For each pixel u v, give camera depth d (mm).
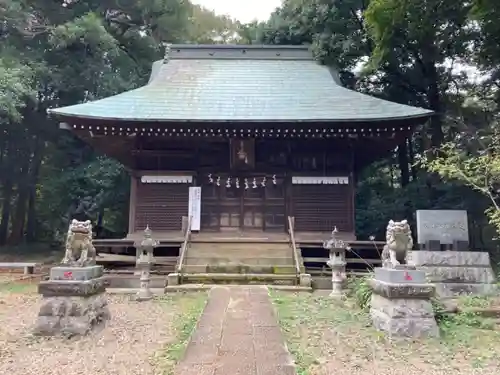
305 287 11891
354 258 15656
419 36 19422
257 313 7965
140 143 17453
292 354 5797
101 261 15016
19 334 7043
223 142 17875
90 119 15625
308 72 21016
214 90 18938
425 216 12438
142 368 5316
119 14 29469
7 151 27141
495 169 9914
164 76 20281
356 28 22688
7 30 23547
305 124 16016
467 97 23109
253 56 22266
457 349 6254
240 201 17609
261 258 14102
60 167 27453
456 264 11438
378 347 6285
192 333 6461
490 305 9039
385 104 17125
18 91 19844
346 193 17344
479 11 14781
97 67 24719
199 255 14391
